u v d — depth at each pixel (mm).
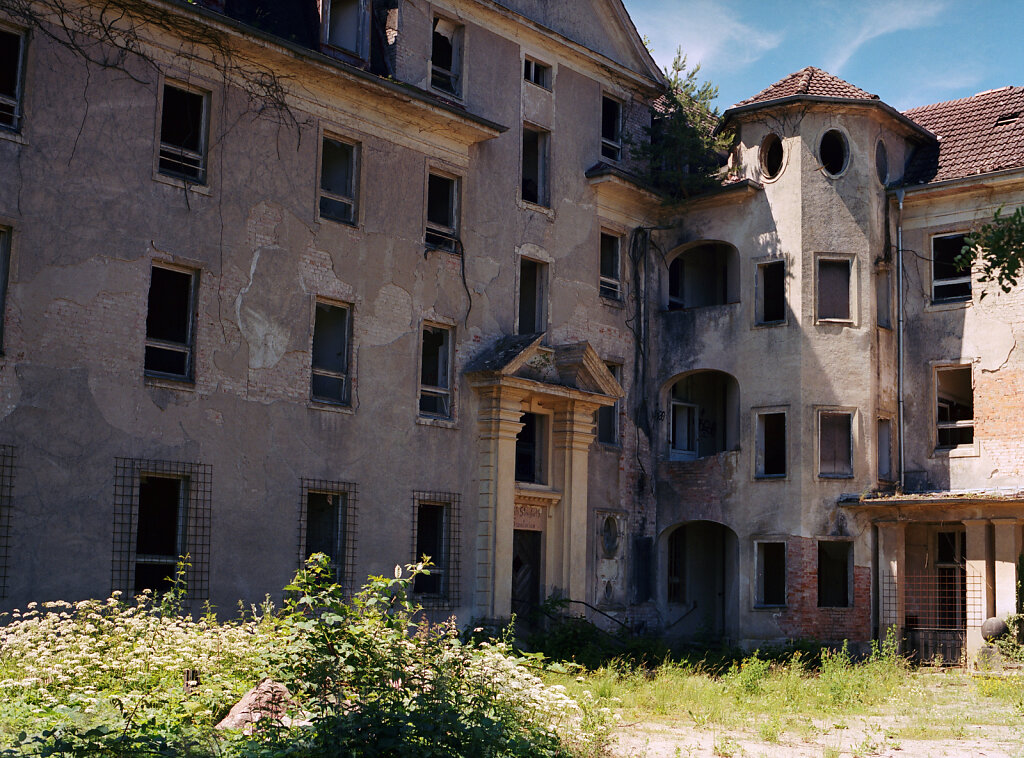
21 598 16734
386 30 23859
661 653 23875
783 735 14805
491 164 25172
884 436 27641
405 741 9594
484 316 24594
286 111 21125
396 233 22922
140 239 18734
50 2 17875
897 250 27984
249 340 20125
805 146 27781
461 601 23281
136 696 11742
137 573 18734
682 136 27922
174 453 18828
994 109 28891
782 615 26516
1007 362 26281
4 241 17234
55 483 17281
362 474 21719
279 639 10523
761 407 27500
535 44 26656
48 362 17391
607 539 27234
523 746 10516
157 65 19234
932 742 14578
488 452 23953
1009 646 24203
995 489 25938
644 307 29047
